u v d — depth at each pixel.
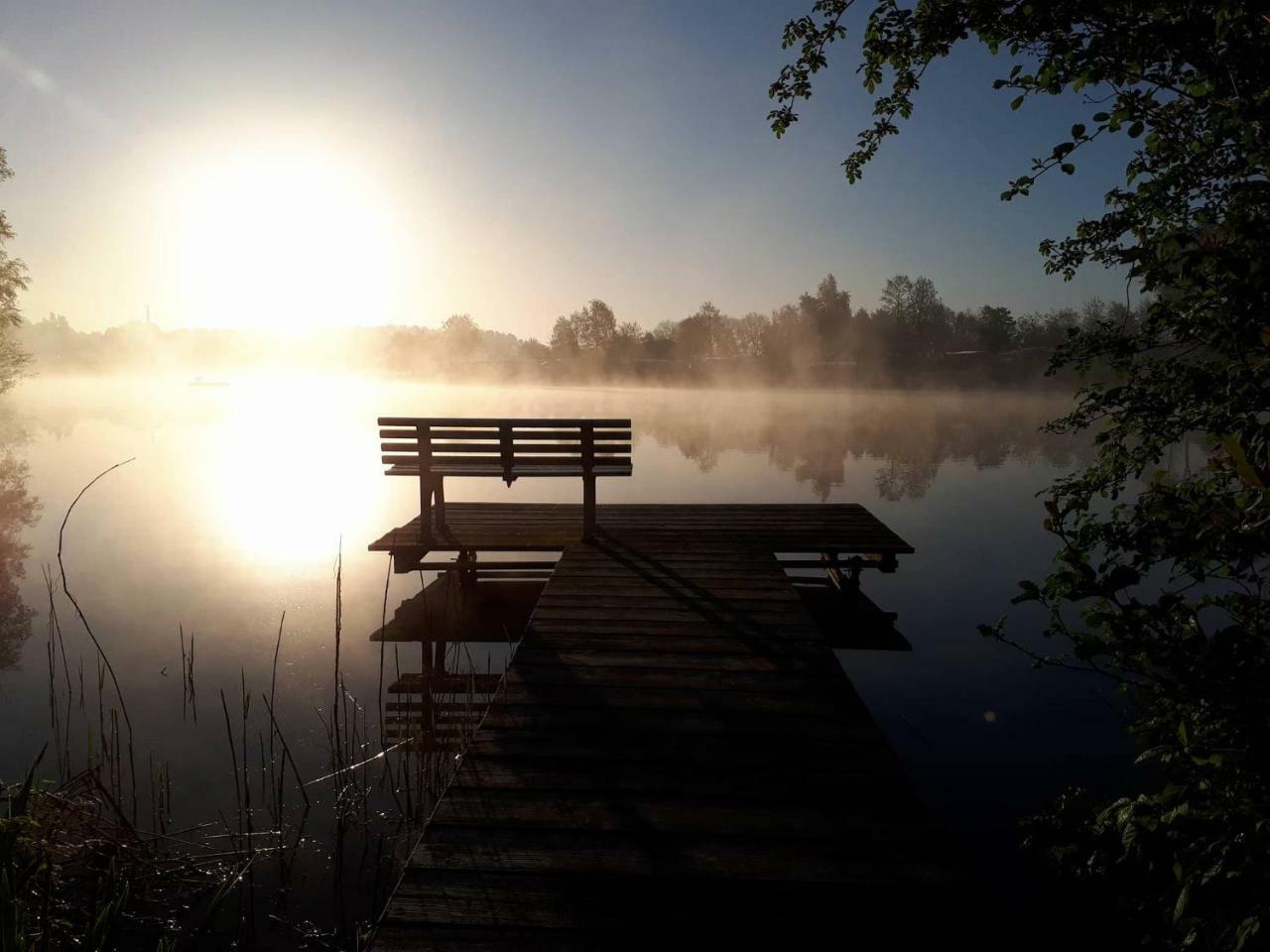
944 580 10.72
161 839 4.37
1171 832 2.78
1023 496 17.33
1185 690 2.61
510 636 8.10
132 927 3.60
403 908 2.79
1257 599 2.86
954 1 3.97
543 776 3.73
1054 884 4.02
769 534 9.19
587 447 8.86
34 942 2.79
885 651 7.88
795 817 3.38
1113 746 5.69
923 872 3.01
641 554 8.25
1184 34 3.23
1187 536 2.72
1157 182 3.68
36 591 9.93
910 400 62.03
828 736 4.16
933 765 5.41
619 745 4.05
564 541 8.79
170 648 7.80
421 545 8.63
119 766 4.93
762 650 5.47
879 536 9.00
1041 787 5.08
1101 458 4.34
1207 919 2.52
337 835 4.41
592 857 3.10
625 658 5.30
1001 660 7.55
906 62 4.45
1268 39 2.88
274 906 3.79
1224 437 2.45
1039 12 3.53
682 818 3.37
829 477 20.34
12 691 6.62
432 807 4.66
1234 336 2.82
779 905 2.82
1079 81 3.51
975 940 2.66
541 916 2.76
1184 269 2.82
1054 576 2.74
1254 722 2.46
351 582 10.49
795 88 4.78
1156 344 4.00
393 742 5.65
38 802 3.83
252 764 5.33
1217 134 3.03
